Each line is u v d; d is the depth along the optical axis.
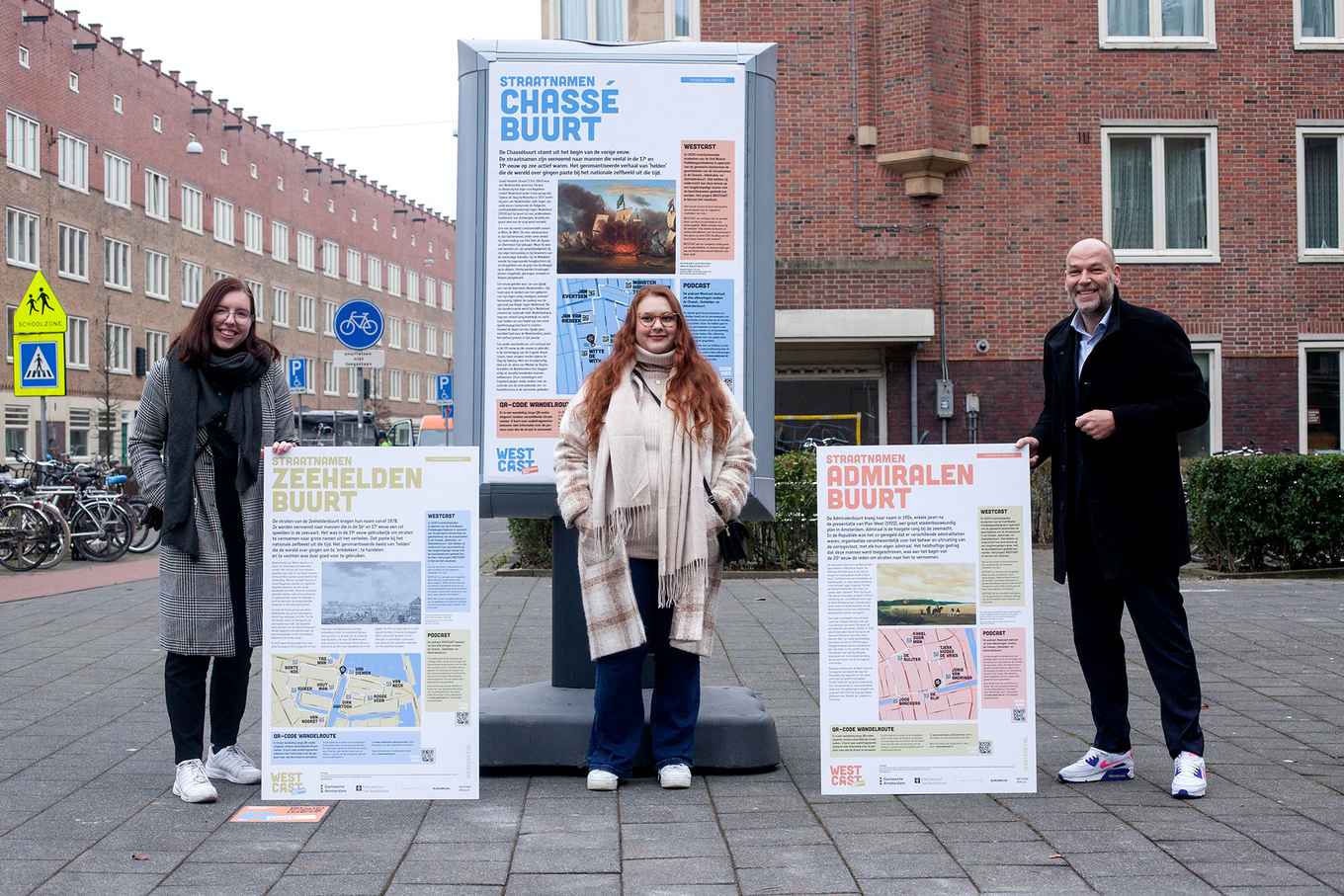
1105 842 4.30
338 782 4.96
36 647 8.62
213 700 5.28
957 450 5.08
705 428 5.03
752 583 12.25
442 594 5.01
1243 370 19.23
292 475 5.04
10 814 4.70
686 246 5.66
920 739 5.01
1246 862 4.05
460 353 5.69
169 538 4.91
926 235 18.75
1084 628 5.16
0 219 40.69
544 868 4.05
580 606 5.80
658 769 5.20
